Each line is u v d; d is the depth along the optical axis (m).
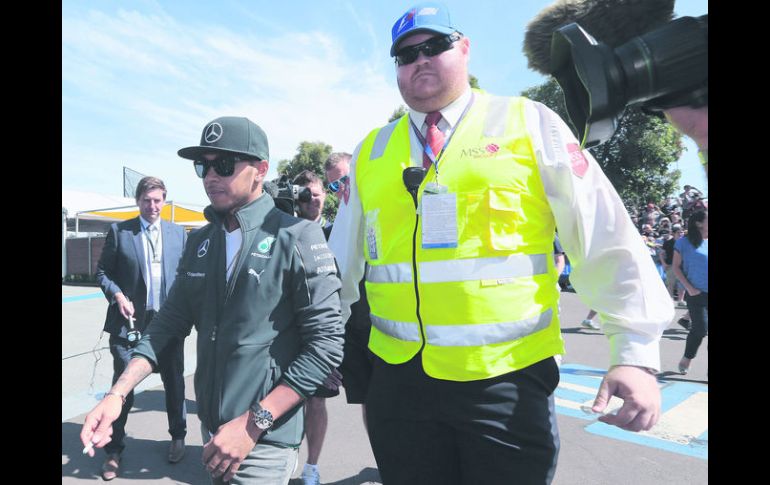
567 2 0.99
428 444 1.35
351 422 3.89
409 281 1.38
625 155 16.53
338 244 1.87
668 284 10.70
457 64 1.40
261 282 1.52
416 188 1.38
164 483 2.96
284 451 1.51
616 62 0.79
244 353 1.50
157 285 3.33
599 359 5.66
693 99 0.78
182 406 3.28
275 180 2.61
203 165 1.57
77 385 4.89
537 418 1.26
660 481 2.82
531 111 1.33
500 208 1.26
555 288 1.38
